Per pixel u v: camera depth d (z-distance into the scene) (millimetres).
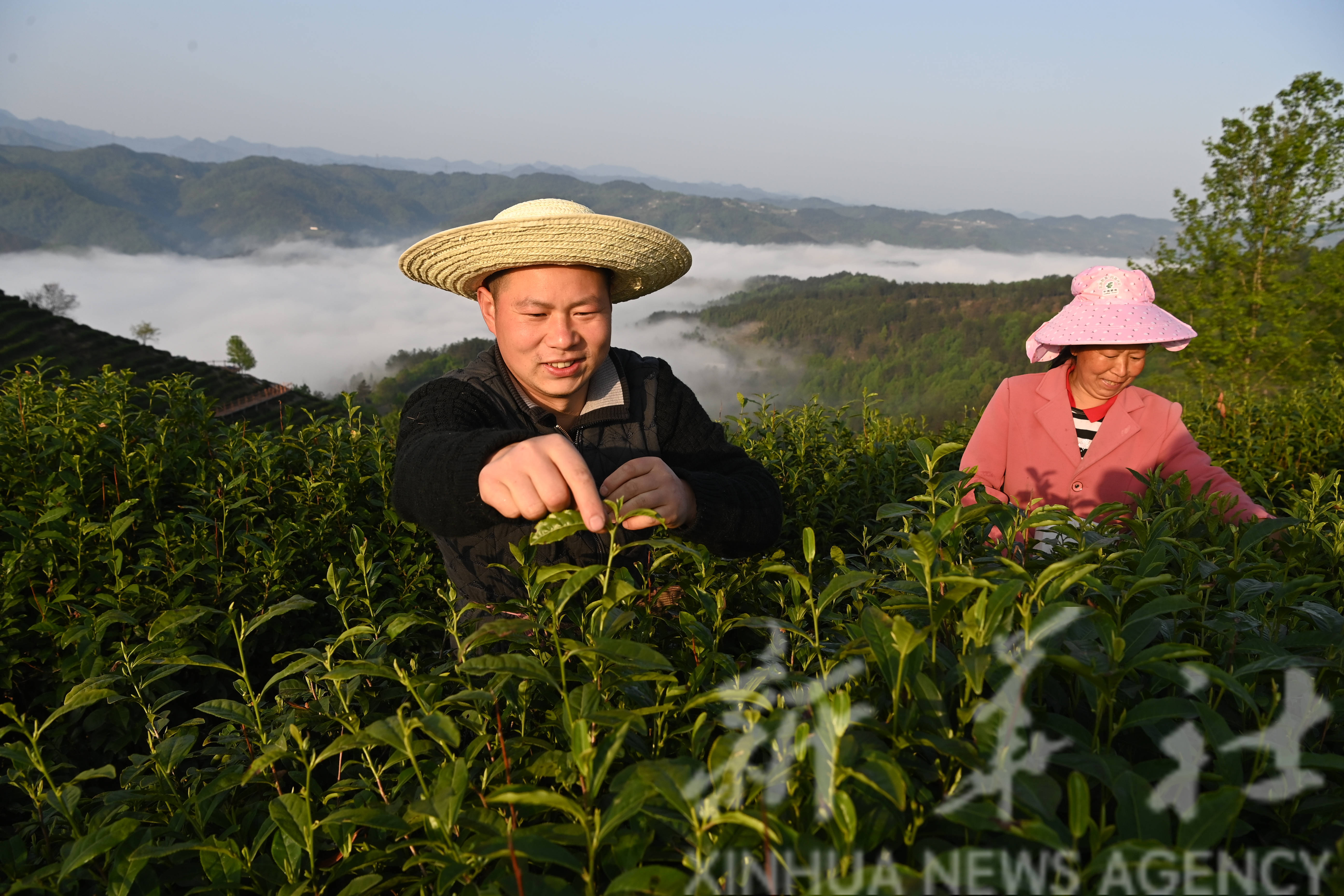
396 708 1870
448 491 1568
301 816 1185
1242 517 2160
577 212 2148
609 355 2521
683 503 1759
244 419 4418
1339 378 8898
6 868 1382
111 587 2895
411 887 1108
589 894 883
